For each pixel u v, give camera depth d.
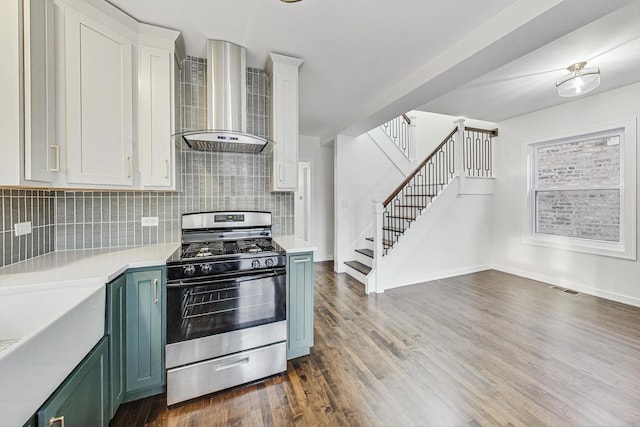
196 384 1.67
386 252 4.00
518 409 1.58
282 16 1.77
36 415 0.88
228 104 2.08
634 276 3.08
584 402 1.63
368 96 3.16
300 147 5.22
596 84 2.46
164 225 2.18
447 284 3.95
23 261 1.59
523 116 4.15
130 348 1.58
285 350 1.93
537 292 3.57
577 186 3.61
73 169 1.51
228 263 1.73
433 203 4.19
